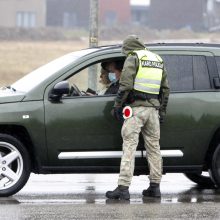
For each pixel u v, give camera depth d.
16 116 23.75
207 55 25.41
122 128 23.88
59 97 24.03
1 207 22.23
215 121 24.84
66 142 24.09
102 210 21.83
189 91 24.92
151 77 23.80
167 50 25.30
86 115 24.16
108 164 24.42
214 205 22.92
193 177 27.75
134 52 23.78
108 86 24.66
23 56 108.38
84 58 24.69
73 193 25.25
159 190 24.38
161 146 24.66
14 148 23.98
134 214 21.22
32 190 25.86
